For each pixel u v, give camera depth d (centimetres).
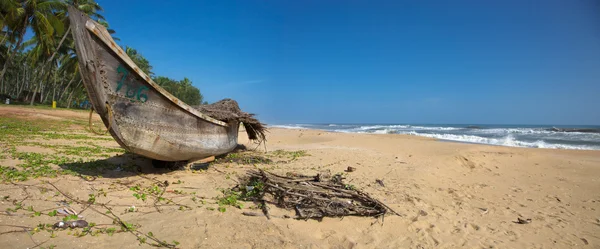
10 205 489
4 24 2650
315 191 635
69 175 690
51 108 3759
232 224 508
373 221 577
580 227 620
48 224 445
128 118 659
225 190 696
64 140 1380
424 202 727
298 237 487
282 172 942
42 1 2875
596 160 1468
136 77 659
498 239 547
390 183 878
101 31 596
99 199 563
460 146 1825
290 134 3059
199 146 865
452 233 559
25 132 1512
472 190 883
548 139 2802
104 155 1025
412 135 3086
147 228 473
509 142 2494
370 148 1742
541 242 545
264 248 445
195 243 442
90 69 580
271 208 594
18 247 379
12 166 730
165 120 741
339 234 516
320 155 1338
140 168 814
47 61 4084
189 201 603
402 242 506
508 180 1039
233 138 1172
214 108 1127
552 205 768
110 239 429
